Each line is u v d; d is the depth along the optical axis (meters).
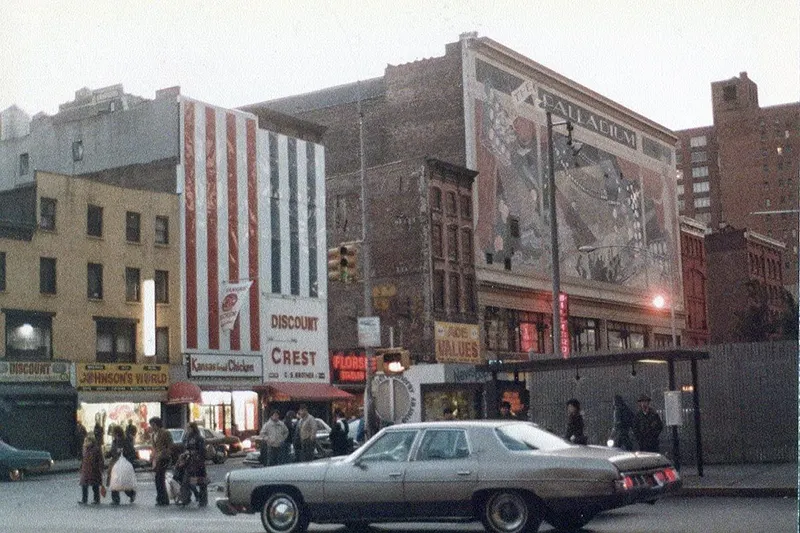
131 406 56.97
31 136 70.06
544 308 83.69
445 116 77.25
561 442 15.16
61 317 54.34
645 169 104.94
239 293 61.69
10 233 52.47
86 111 70.06
